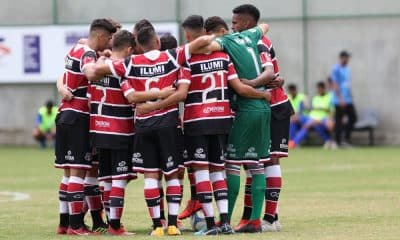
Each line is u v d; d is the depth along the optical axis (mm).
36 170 41656
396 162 43000
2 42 60344
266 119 20562
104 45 21125
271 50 21312
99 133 20359
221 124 19984
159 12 59125
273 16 58281
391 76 56969
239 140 20453
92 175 21547
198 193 20203
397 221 22125
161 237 19594
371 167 40344
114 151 20469
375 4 57031
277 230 20844
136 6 59406
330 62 57875
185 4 58875
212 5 58625
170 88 19688
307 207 25719
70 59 20891
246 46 20656
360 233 19891
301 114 56250
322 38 57844
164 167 20031
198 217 21828
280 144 21266
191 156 20234
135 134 20062
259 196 20562
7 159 49031
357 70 57375
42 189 32812
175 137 20016
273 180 21219
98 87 20359
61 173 39906
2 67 60438
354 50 57406
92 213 21609
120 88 20312
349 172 37969
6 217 24438
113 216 20469
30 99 60594
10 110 60906
